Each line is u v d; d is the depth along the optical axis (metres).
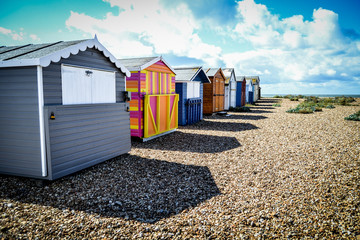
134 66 8.45
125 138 6.84
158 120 9.65
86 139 5.42
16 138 4.68
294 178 5.04
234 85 24.25
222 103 20.55
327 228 3.21
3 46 6.47
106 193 4.36
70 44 5.39
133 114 8.88
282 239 3.02
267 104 31.05
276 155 6.89
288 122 13.41
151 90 9.37
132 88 8.75
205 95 18.06
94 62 5.75
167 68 10.38
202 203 4.04
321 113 17.41
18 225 3.23
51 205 3.84
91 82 5.66
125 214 3.65
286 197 4.15
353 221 3.33
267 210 3.72
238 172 5.56
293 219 3.45
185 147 8.04
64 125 4.80
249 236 3.09
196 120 14.54
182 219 3.52
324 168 5.57
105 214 3.63
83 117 5.29
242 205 3.93
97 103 5.77
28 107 4.49
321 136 9.33
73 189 4.46
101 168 5.65
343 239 2.97
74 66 5.11
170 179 5.15
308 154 6.85
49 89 4.57
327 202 3.90
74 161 5.11
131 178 5.14
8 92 4.62
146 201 4.11
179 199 4.20
